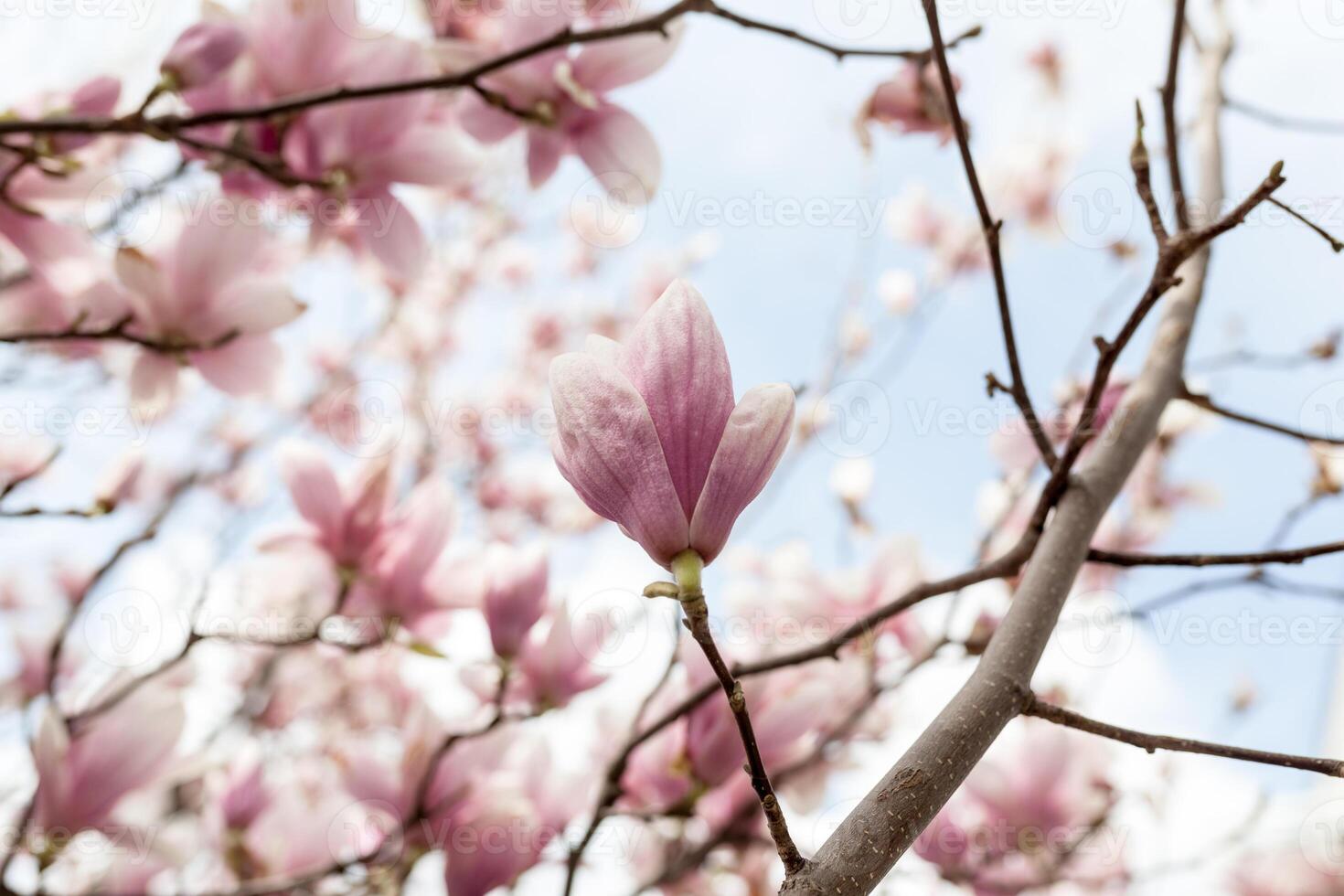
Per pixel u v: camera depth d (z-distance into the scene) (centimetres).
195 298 101
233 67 100
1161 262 71
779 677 105
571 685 107
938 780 64
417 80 92
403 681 185
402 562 108
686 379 63
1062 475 76
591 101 105
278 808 118
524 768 109
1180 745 66
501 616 105
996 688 67
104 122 88
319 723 197
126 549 98
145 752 95
